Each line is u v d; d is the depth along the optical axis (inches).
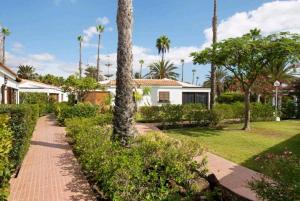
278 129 722.8
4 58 2175.2
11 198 233.8
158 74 2635.3
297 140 554.3
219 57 656.4
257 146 488.4
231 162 366.9
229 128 740.7
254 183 191.6
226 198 241.9
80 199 232.5
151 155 254.4
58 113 822.5
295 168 155.6
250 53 620.7
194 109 813.2
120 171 216.2
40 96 1172.5
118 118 354.9
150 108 855.7
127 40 358.9
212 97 914.1
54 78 2482.8
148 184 218.4
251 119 940.6
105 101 1093.8
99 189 255.3
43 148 430.6
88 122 507.8
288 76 1339.8
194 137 586.6
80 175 295.4
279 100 1331.2
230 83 1920.5
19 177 287.0
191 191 228.1
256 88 1362.0
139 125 762.2
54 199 232.5
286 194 156.2
